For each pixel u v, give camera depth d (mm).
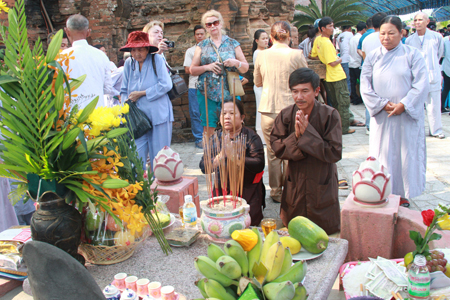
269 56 3855
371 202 2389
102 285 1733
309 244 1885
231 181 1995
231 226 1932
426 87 3330
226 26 7586
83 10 8953
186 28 8328
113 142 1797
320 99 5785
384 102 3426
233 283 1401
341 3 16469
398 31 3326
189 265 1877
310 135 2750
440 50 6523
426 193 4133
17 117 1515
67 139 1509
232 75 4727
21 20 1469
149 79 4086
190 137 7430
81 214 1857
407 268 1908
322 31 6723
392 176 3568
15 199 1711
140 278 1781
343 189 4270
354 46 10172
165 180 3006
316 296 1577
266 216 3705
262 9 7988
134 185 1751
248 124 7438
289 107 3035
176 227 2246
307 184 2947
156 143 4223
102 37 8844
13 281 2027
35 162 1547
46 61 1538
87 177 1611
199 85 4996
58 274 1005
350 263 2148
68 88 1506
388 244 2350
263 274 1407
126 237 1854
